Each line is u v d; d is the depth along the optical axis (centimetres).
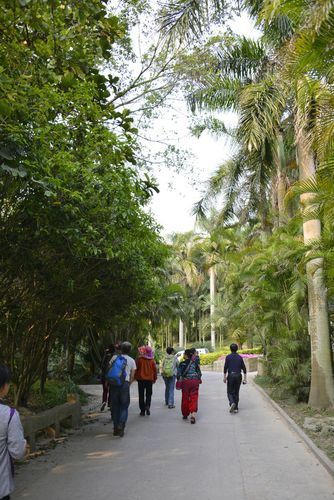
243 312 1994
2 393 362
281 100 1384
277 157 1780
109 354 1391
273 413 1269
